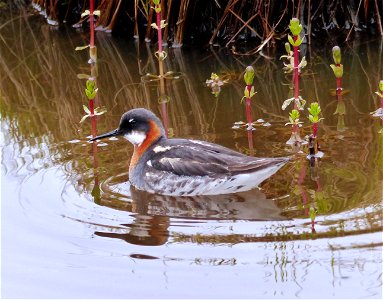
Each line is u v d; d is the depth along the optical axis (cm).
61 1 1894
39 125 1388
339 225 985
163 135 1186
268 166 1070
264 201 1070
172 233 999
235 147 1249
